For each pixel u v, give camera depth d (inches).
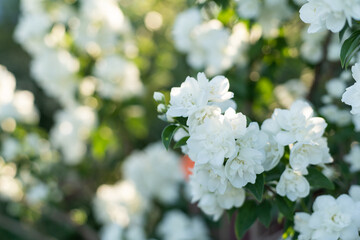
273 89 103.6
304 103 49.9
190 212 149.6
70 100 132.0
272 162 49.1
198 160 44.2
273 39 95.3
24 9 128.7
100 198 139.1
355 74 45.2
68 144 139.5
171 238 126.7
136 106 132.0
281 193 50.4
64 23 117.3
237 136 44.3
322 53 95.8
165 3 140.9
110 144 133.9
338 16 45.4
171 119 49.4
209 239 134.5
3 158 123.1
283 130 50.6
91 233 141.3
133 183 136.9
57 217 143.1
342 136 76.8
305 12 47.1
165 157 139.9
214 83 46.8
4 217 142.0
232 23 93.5
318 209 51.1
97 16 119.2
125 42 132.2
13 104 124.8
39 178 131.4
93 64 127.4
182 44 103.6
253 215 55.2
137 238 125.9
